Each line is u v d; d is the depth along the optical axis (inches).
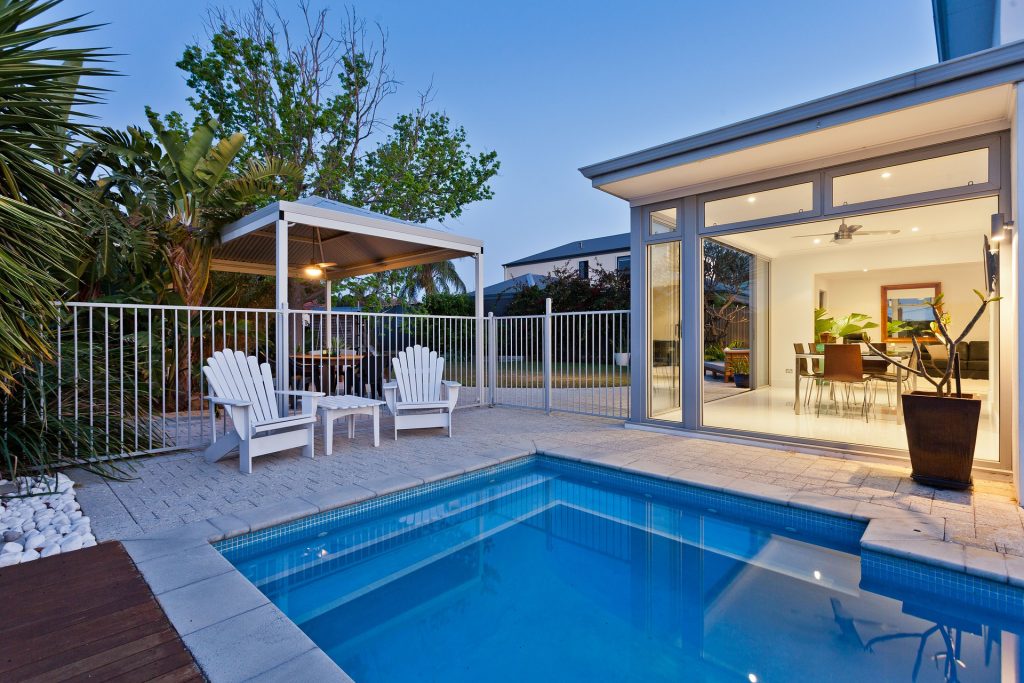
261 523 112.4
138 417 172.2
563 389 367.9
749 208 189.6
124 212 251.3
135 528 108.7
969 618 89.7
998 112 136.6
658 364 221.0
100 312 224.4
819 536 122.7
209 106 425.7
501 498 158.1
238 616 75.7
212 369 165.2
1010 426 140.7
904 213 191.0
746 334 329.1
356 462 165.0
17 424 133.3
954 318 319.9
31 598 79.6
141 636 70.1
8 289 101.8
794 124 151.9
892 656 79.0
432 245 276.2
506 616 93.7
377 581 108.2
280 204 214.7
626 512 147.0
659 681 73.0
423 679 75.9
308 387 331.0
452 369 358.9
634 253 223.6
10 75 104.4
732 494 137.1
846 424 217.2
